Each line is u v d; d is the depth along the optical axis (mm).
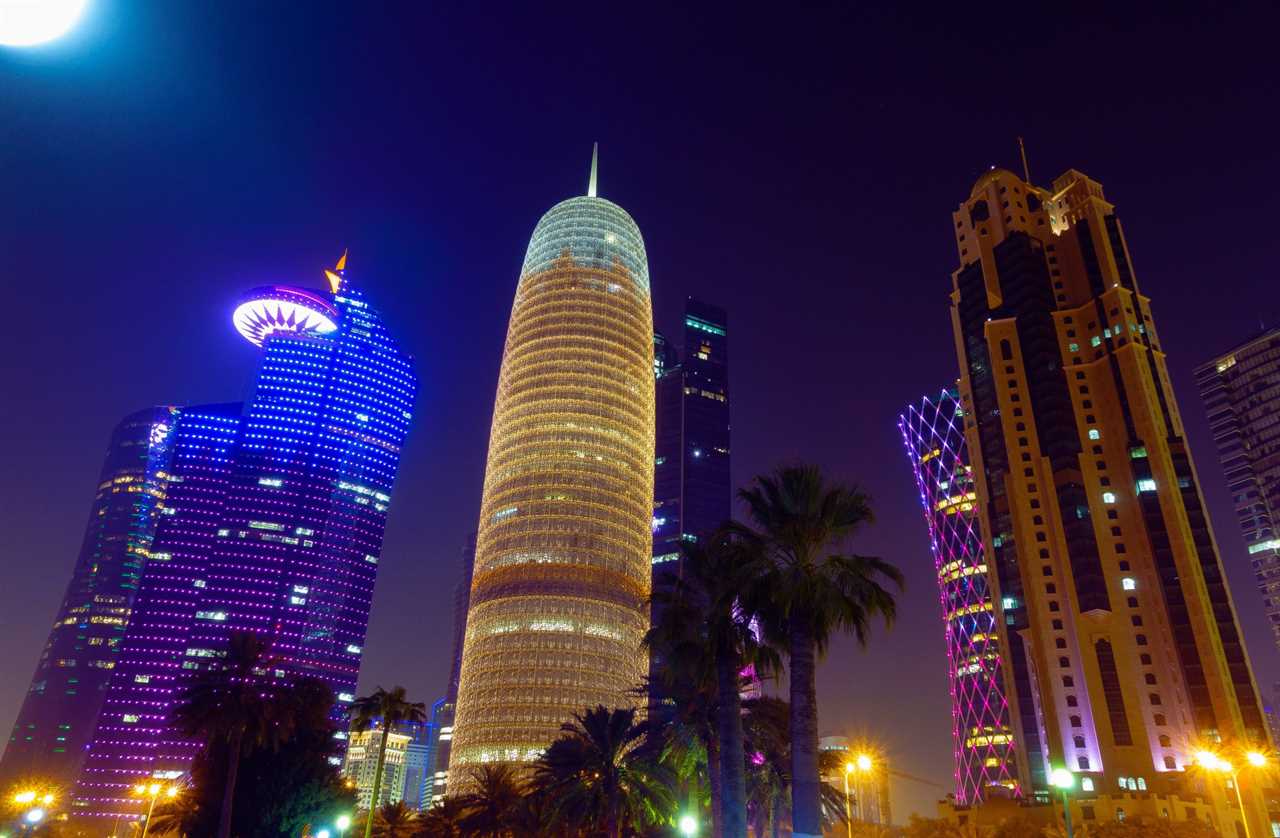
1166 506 158750
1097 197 197625
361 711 93250
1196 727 141250
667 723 66312
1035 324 183750
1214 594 150625
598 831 77812
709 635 41500
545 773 77062
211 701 75875
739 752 40312
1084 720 149625
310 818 91438
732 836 38625
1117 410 170625
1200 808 123688
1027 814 130375
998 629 172250
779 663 42000
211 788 90000
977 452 185875
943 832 110438
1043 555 165375
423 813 109812
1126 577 157375
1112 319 178875
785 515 38594
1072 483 166000
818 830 34031
